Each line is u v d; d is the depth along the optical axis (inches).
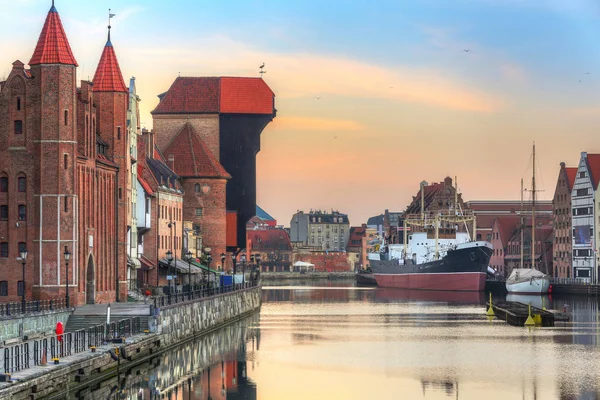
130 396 3120.1
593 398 3216.0
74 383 3009.4
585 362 3988.7
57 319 3880.4
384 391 3341.5
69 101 4370.1
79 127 4594.0
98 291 4771.2
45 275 4306.1
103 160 4879.4
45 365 2920.8
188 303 4621.1
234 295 5974.4
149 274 6441.9
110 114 5167.3
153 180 6520.7
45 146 4325.8
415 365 3919.8
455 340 4783.5
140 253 6392.7
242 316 6235.2
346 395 3270.2
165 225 6825.8
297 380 3548.2
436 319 6033.5
